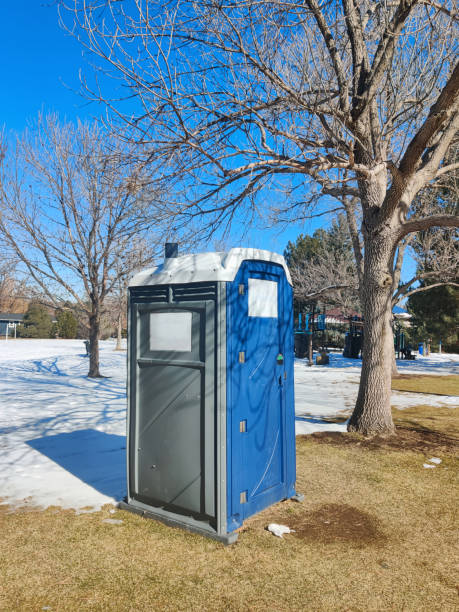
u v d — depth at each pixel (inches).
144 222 273.9
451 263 612.4
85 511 167.3
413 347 1662.2
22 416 366.0
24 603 108.7
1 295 659.4
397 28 242.2
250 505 156.6
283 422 176.2
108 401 450.0
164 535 146.4
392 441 280.8
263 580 120.0
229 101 246.2
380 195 299.9
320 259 942.4
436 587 117.8
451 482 204.4
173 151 240.1
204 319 150.3
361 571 125.6
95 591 114.2
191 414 152.3
